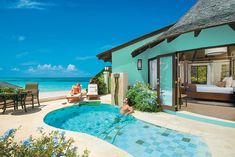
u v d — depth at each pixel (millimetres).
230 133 4887
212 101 9172
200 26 5625
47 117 7203
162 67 7719
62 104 9555
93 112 8797
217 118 5875
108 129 6117
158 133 5312
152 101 7574
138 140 4941
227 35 5957
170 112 7199
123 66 12320
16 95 7289
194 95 9430
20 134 4625
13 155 2252
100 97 11805
